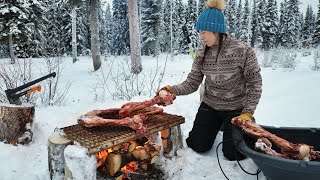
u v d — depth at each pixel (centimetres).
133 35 1335
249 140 255
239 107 298
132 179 288
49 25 3019
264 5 4344
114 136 246
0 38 1925
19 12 1948
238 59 278
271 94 672
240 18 4741
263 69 1289
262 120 446
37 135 371
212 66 293
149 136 319
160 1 3055
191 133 321
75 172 224
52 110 475
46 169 300
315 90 687
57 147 241
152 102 288
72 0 1783
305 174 198
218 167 290
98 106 508
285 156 222
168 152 313
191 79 315
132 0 1343
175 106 479
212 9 276
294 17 4997
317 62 1434
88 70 1634
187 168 294
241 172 279
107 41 4878
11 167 299
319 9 3528
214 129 312
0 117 339
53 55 894
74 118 428
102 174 285
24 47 2341
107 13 5362
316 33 3522
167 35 3856
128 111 284
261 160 206
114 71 1499
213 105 309
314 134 264
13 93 354
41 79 366
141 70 1369
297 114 478
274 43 4381
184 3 4162
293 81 840
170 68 1513
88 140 236
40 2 2370
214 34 279
